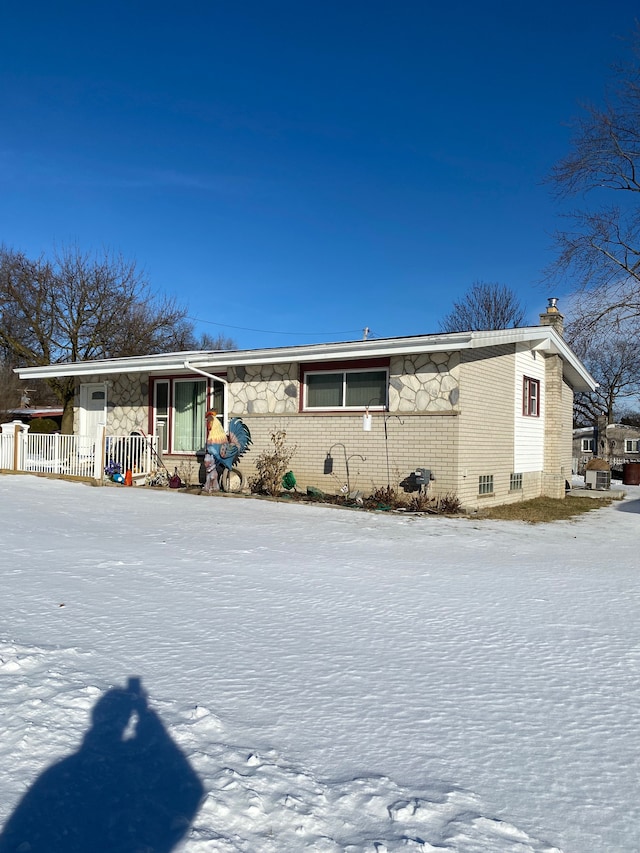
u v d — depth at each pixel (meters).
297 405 15.05
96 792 2.77
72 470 16.64
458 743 3.35
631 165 24.52
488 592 6.50
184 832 2.53
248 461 15.81
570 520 13.16
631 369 43.16
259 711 3.59
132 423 18.58
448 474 13.04
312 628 5.11
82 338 31.61
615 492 21.06
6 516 10.18
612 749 3.35
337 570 7.23
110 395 19.22
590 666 4.53
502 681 4.21
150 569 6.87
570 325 25.48
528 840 2.58
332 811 2.71
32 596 5.62
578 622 5.57
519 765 3.15
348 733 3.39
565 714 3.74
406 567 7.55
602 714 3.76
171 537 8.94
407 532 10.23
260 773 2.96
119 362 17.31
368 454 14.02
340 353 13.88
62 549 7.72
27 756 3.01
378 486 13.85
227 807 2.69
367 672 4.25
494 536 10.26
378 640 4.91
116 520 10.30
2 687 3.70
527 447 17.11
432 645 4.85
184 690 3.81
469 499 13.53
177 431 17.73
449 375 13.07
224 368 16.42
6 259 30.38
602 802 2.86
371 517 11.75
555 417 18.30
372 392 14.20
